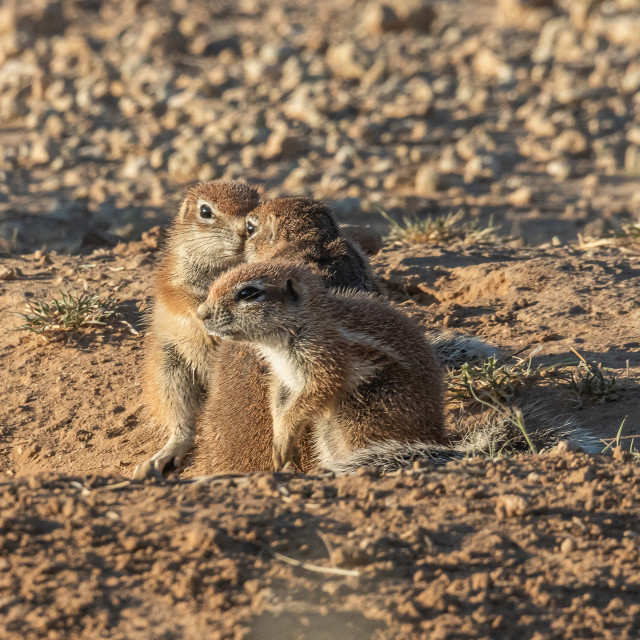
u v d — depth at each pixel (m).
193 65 49.88
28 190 32.84
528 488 8.88
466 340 14.25
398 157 35.66
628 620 6.90
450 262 18.39
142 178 33.78
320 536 7.86
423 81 45.19
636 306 15.38
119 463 13.76
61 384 15.43
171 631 6.67
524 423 11.60
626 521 8.27
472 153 35.38
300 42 53.28
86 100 42.81
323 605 6.99
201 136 37.53
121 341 16.34
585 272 17.08
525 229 27.48
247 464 12.25
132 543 7.61
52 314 16.55
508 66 46.81
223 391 12.71
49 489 8.87
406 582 7.32
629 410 12.34
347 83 46.34
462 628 6.73
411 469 9.59
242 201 14.27
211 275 14.20
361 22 59.00
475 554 7.68
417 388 11.30
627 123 38.78
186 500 8.59
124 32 56.59
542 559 7.68
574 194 31.48
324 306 11.28
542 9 58.97
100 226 28.09
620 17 53.44
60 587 7.12
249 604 6.98
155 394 14.45
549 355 14.12
